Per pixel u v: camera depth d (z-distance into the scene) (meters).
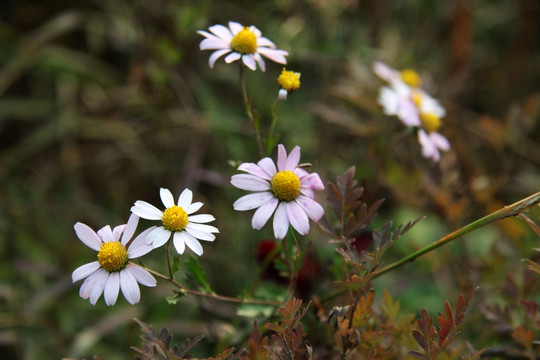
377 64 0.71
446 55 0.93
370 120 0.77
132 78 0.77
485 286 0.61
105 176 0.86
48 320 0.70
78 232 0.49
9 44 0.81
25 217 0.78
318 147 0.78
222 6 0.84
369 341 0.51
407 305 0.67
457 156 0.78
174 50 0.72
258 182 0.50
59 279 0.72
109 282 0.48
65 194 0.84
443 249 0.65
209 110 0.78
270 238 0.73
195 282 0.53
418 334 0.48
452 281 0.65
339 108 0.80
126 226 0.48
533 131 0.87
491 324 0.59
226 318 0.67
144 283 0.48
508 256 0.63
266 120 0.81
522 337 0.53
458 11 0.84
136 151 0.85
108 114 0.86
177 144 0.84
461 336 0.60
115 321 0.69
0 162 0.81
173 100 0.81
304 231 0.49
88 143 0.88
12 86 0.88
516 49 0.91
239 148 0.79
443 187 0.68
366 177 0.70
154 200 0.84
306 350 0.49
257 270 0.61
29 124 0.89
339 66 0.83
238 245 0.73
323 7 0.80
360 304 0.50
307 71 0.85
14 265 0.71
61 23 0.84
